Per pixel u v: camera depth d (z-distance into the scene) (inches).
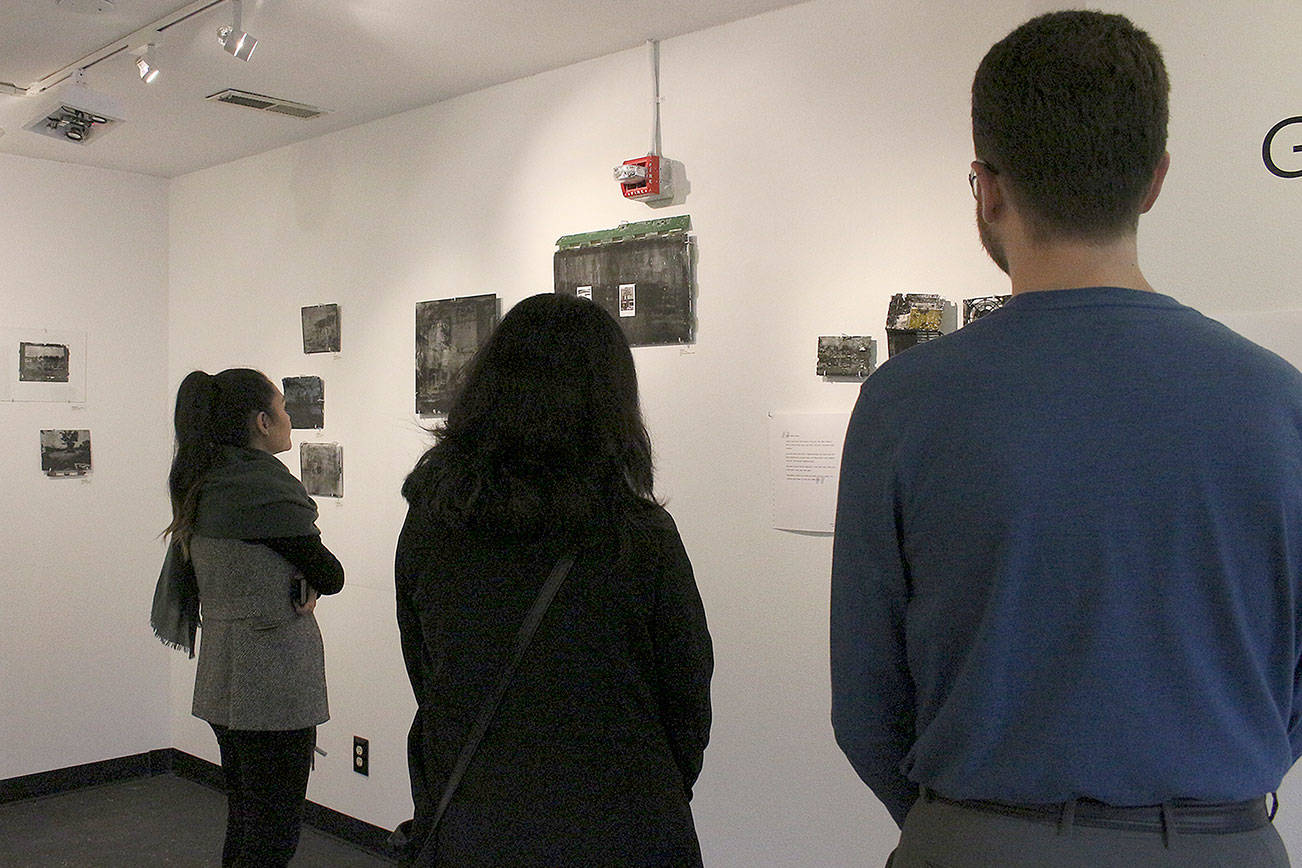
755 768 100.3
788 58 97.3
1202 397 31.3
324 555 102.0
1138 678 31.1
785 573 98.2
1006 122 34.4
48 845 137.5
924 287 88.7
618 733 48.3
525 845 46.8
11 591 154.2
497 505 48.0
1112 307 33.1
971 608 33.2
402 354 136.4
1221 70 72.2
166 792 160.6
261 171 156.9
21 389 155.5
